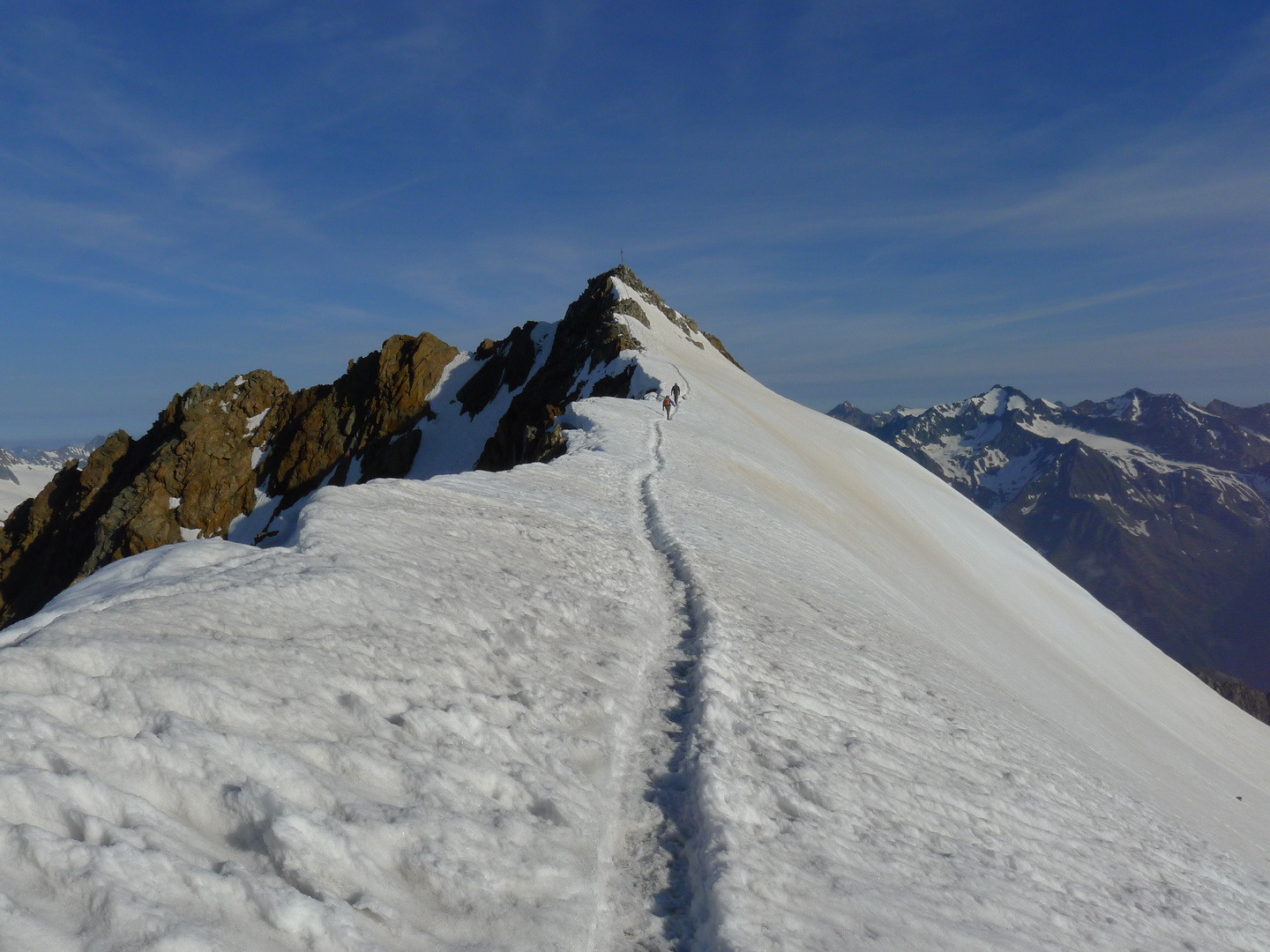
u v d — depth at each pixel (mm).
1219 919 9781
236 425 111062
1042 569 70312
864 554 33219
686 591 14750
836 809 7879
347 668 7207
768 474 39375
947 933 6445
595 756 7730
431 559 11383
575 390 83625
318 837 5000
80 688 5488
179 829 4820
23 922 3824
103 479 108625
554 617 11016
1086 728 22953
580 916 5523
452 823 5738
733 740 8617
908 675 15031
